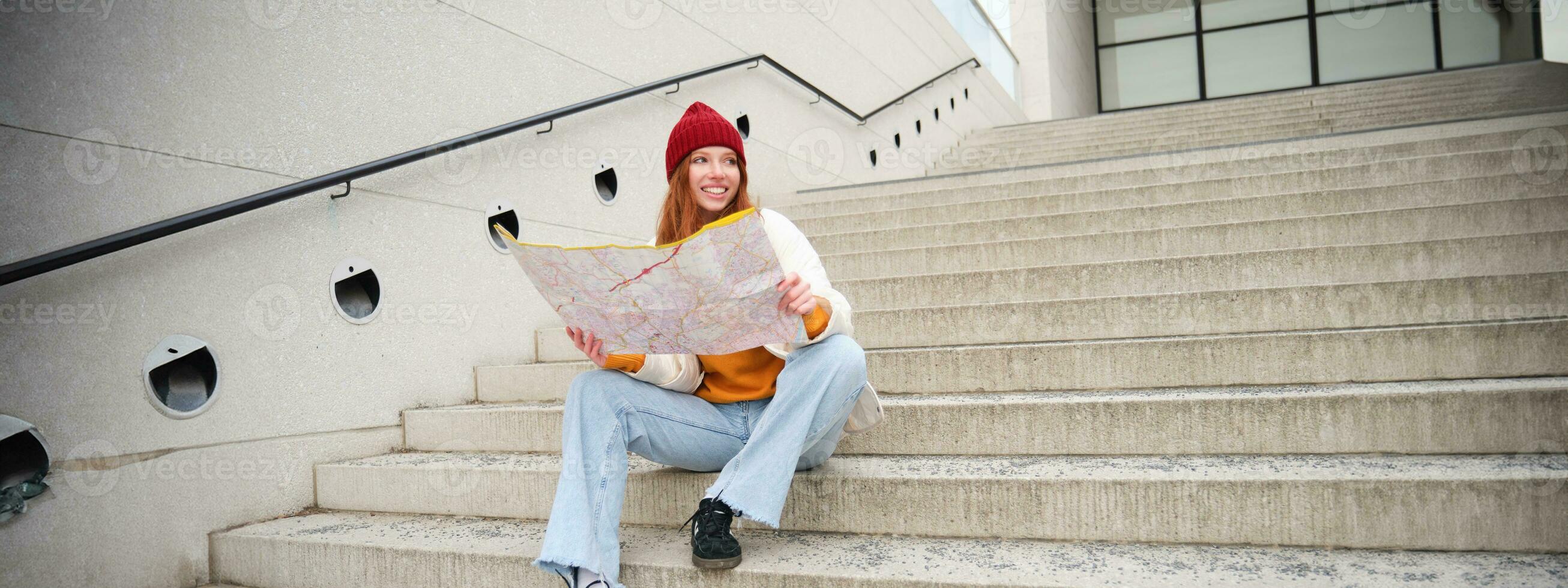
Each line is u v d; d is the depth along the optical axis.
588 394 1.63
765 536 1.83
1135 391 2.28
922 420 2.13
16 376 1.81
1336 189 3.62
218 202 2.28
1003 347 2.43
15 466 1.82
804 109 5.98
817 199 5.46
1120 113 8.41
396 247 2.83
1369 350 2.15
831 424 1.68
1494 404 1.78
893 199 4.95
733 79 5.06
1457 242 2.65
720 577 1.60
